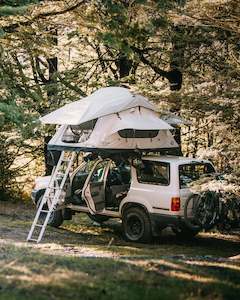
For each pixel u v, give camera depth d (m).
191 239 13.76
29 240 12.30
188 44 16.20
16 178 22.72
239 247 12.73
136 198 12.98
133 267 8.09
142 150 13.35
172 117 14.02
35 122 12.67
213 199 12.41
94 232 14.28
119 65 20.83
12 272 7.48
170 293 6.61
